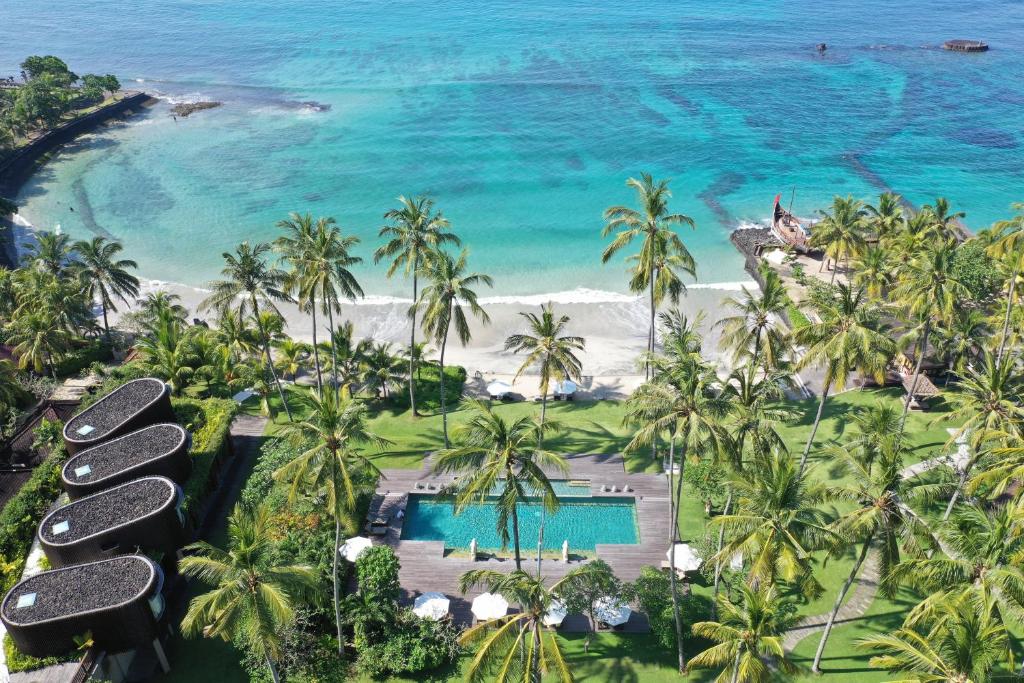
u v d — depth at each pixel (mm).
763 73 180750
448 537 51500
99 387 65688
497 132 141250
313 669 40969
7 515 48312
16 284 72375
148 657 41906
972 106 158625
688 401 37938
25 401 63875
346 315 84188
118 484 47281
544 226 104562
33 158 126688
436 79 175500
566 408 66938
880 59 194625
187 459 51000
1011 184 118938
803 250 94438
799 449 58500
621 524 52469
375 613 41750
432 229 57469
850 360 47031
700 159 128875
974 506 35719
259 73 182500
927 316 54312
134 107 157000
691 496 54125
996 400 44281
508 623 33812
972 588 31719
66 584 39219
